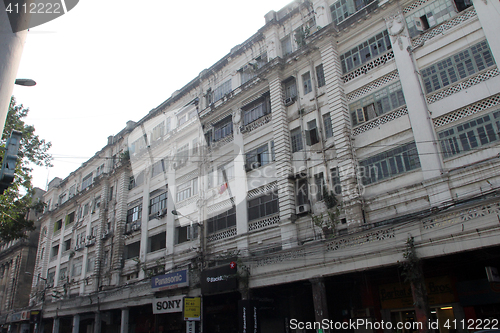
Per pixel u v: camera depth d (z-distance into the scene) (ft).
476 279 37.88
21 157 61.16
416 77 44.55
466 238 32.24
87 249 95.20
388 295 43.60
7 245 145.07
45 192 133.69
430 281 41.27
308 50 56.34
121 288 73.41
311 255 42.45
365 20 51.60
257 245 55.26
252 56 68.49
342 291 47.57
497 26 39.83
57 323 93.09
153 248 77.46
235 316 55.47
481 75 39.93
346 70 52.70
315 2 58.70
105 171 100.94
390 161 44.78
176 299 58.44
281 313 51.31
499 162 36.35
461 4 44.11
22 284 123.03
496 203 31.37
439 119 41.96
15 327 114.21
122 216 87.15
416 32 46.50
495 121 37.91
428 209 36.52
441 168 39.99
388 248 36.45
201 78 77.66
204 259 61.46
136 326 74.08
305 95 56.70
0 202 57.88
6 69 13.87
